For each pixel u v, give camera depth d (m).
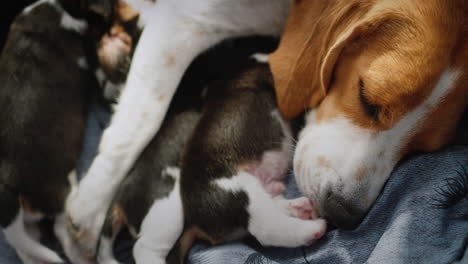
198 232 0.64
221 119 0.66
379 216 0.62
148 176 0.65
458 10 0.57
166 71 0.67
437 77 0.57
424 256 0.60
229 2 0.66
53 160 0.67
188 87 0.70
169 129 0.67
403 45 0.57
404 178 0.62
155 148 0.66
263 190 0.64
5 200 0.65
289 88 0.64
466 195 0.61
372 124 0.59
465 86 0.58
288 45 0.64
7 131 0.67
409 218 0.61
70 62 0.72
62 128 0.69
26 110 0.68
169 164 0.66
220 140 0.65
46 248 0.66
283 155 0.67
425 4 0.58
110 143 0.66
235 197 0.63
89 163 0.72
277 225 0.62
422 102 0.57
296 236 0.62
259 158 0.66
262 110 0.67
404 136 0.59
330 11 0.61
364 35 0.59
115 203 0.65
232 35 0.69
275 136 0.66
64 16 0.73
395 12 0.58
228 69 0.69
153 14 0.69
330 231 0.64
